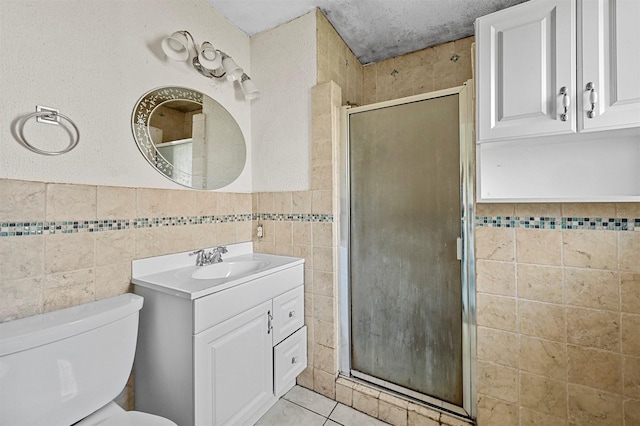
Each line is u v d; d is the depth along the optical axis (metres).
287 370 1.61
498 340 1.30
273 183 1.89
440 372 1.52
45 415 0.88
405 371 1.62
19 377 0.83
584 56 1.02
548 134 1.07
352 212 1.77
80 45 1.16
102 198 1.22
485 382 1.33
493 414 1.31
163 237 1.44
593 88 0.99
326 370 1.72
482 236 1.33
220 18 1.76
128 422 0.96
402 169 1.62
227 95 1.81
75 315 1.00
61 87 1.11
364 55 2.19
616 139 1.10
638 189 1.06
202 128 1.66
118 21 1.29
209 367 1.17
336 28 1.89
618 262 1.09
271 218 1.90
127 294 1.24
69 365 0.94
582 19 1.02
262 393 1.44
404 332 1.62
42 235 1.05
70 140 1.13
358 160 1.75
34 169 1.04
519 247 1.26
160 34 1.45
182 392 1.14
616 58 0.97
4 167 0.97
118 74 1.28
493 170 1.31
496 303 1.30
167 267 1.45
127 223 1.30
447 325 1.51
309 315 1.77
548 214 1.20
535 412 1.23
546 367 1.21
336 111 1.74
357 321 1.76
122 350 1.09
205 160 1.67
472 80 1.42
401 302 1.63
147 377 1.27
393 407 1.51
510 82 1.15
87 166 1.18
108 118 1.25
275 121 1.88
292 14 1.77
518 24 1.14
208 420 1.16
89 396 0.98
